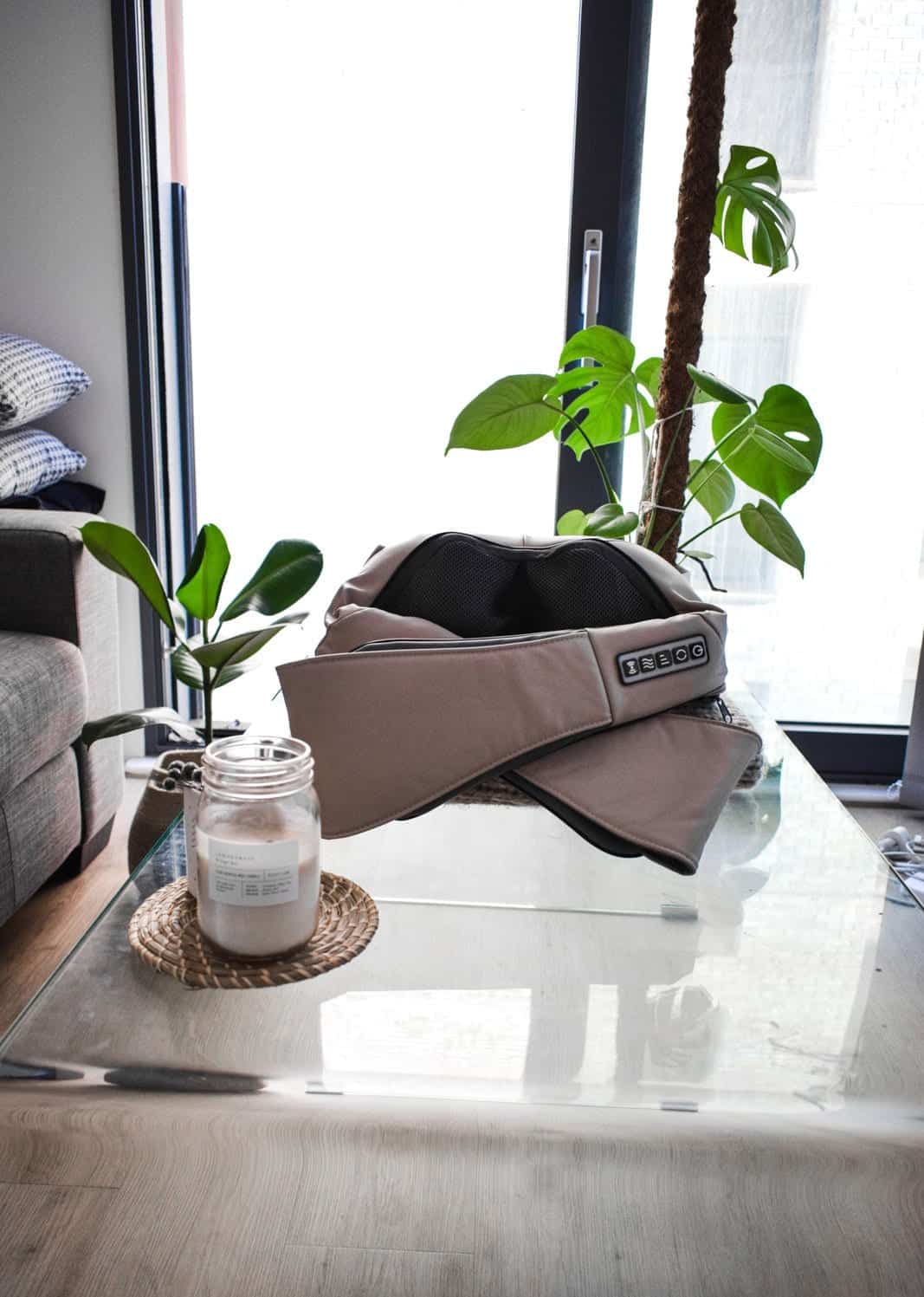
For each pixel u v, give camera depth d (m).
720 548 1.93
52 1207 0.83
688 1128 0.59
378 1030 0.63
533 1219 0.83
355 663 0.81
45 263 1.81
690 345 1.39
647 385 1.58
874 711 2.01
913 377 1.82
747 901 0.82
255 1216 0.82
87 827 1.52
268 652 2.37
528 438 1.53
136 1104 0.58
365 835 0.84
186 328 2.02
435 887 0.79
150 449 1.89
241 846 0.62
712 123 1.32
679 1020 0.67
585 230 1.81
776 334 1.81
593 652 0.84
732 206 1.42
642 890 0.81
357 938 0.68
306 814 0.64
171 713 1.18
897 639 1.96
